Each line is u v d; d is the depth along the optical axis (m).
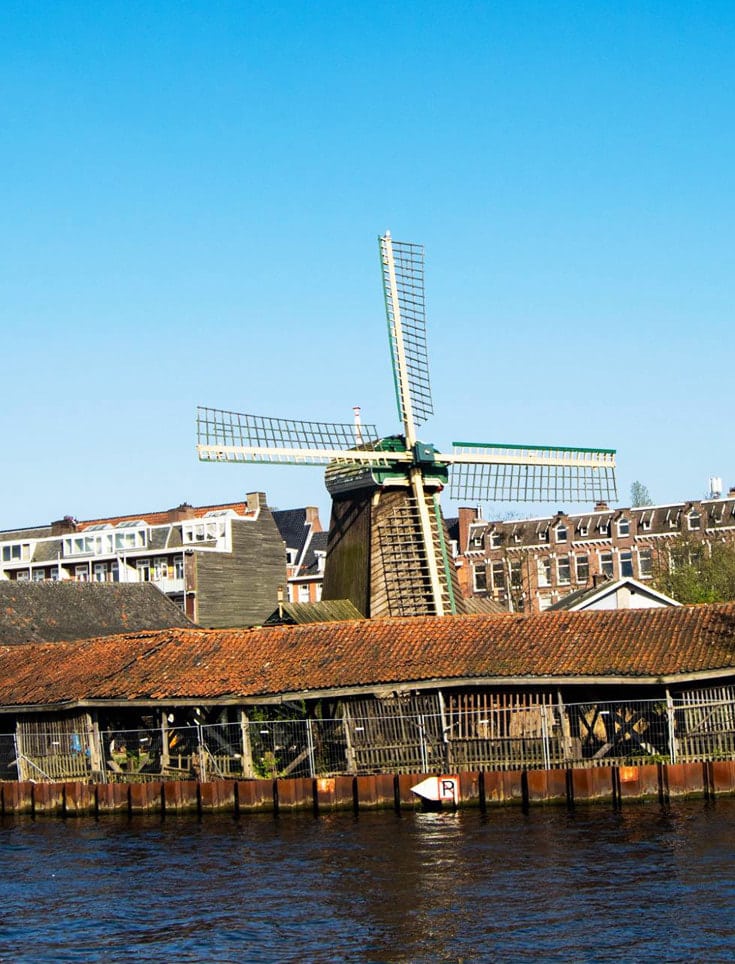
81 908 33.19
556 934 28.72
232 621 93.62
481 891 32.31
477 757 45.44
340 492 66.75
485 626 49.12
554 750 45.06
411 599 64.62
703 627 46.16
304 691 46.69
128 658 52.19
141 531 96.69
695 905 30.14
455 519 118.62
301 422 66.69
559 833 38.25
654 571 95.94
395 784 44.00
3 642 68.94
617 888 31.83
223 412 63.53
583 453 72.94
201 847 39.81
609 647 46.03
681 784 42.09
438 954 27.94
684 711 44.56
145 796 46.66
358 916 30.94
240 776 47.75
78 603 75.75
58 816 47.91
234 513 95.69
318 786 44.44
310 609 64.62
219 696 47.38
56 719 50.75
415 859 36.06
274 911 31.83
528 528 110.88
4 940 30.66
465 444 68.06
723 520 100.94
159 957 28.86
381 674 46.38
